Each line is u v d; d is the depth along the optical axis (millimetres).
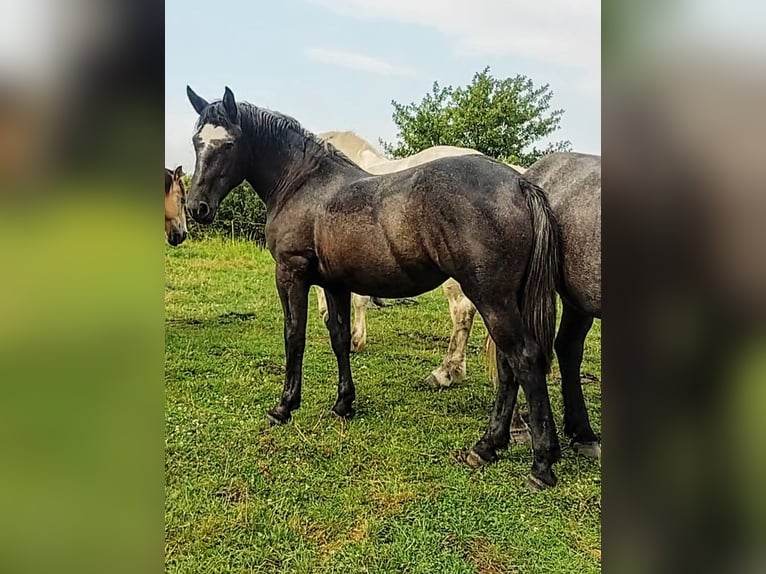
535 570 2131
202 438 3096
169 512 2488
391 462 2902
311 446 3047
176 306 5062
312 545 2312
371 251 2740
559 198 2488
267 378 3883
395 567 2186
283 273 3119
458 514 2475
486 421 3365
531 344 2459
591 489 2631
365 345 4699
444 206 2463
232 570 2162
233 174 3088
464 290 2500
